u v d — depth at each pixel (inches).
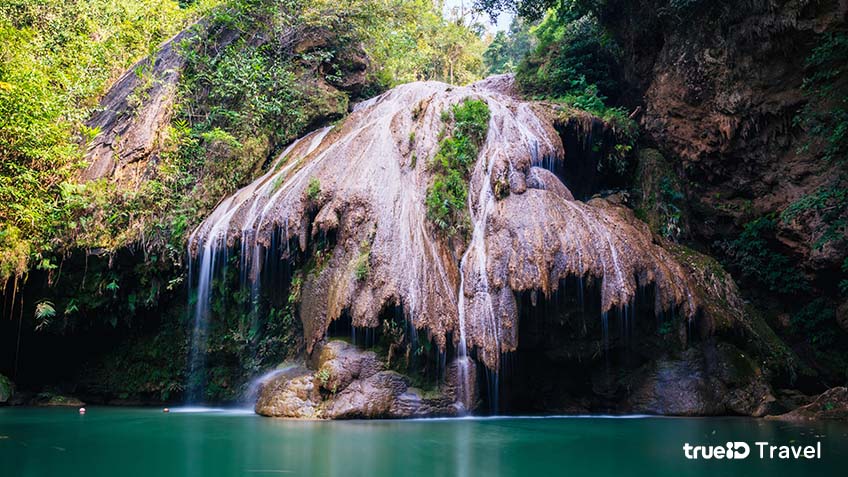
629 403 461.4
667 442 303.6
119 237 519.2
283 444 290.7
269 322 499.5
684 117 625.0
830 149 490.0
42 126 538.3
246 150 592.4
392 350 410.3
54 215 512.4
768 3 518.0
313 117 652.7
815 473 229.9
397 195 474.9
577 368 470.3
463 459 252.8
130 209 533.3
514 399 455.5
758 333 501.7
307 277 466.9
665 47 641.0
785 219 510.6
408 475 220.5
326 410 395.9
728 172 616.1
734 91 576.4
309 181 484.7
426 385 411.2
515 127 546.0
